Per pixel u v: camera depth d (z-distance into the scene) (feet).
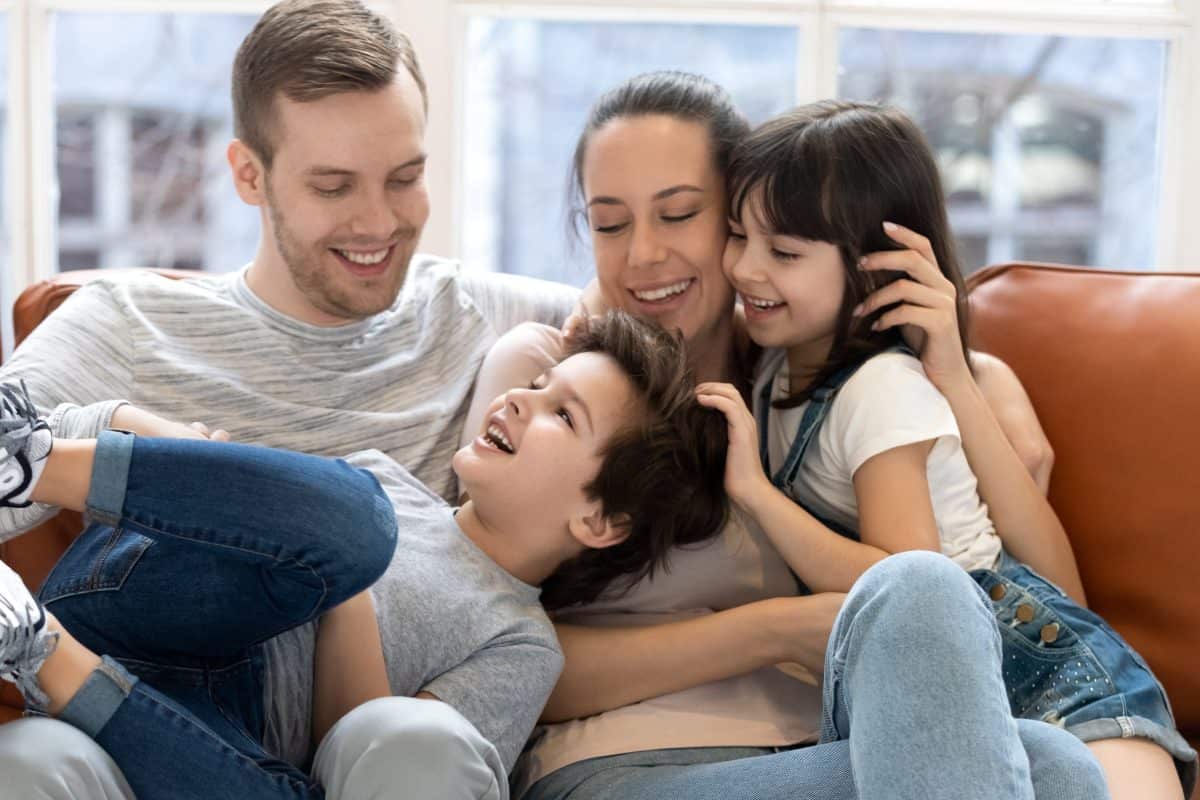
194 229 7.73
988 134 7.41
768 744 4.59
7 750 3.35
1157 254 7.33
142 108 7.49
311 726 4.43
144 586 4.09
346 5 5.08
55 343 4.91
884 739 3.65
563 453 4.64
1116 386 5.42
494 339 5.56
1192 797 4.74
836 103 5.22
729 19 6.96
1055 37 7.27
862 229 4.98
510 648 4.44
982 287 5.92
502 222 7.50
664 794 4.13
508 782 4.48
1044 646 4.70
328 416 5.10
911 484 4.75
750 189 5.04
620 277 5.33
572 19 6.97
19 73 6.96
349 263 5.08
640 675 4.61
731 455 4.73
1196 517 5.20
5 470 3.68
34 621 3.57
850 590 4.37
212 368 5.06
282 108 4.88
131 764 3.70
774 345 5.21
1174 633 5.20
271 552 3.82
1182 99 7.14
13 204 7.06
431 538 4.72
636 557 4.79
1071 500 5.42
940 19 7.03
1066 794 3.75
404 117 4.97
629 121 5.23
